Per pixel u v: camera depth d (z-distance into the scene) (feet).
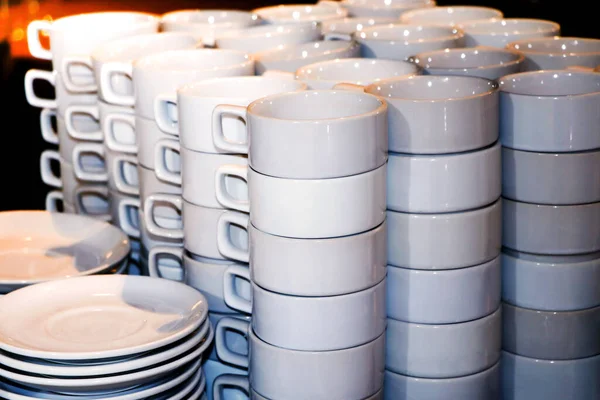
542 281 3.50
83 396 3.09
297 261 2.91
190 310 3.35
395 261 3.22
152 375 3.03
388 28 4.80
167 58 3.98
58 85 4.65
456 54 4.09
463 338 3.28
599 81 3.53
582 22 7.18
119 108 4.08
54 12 7.84
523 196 3.40
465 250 3.18
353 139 2.80
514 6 7.48
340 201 2.85
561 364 3.60
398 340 3.32
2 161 6.05
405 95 3.41
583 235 3.42
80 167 4.51
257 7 8.34
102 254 4.07
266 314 3.05
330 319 2.98
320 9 5.77
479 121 3.07
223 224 3.33
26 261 4.03
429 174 3.07
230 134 3.27
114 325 3.31
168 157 3.70
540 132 3.29
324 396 3.06
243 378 3.54
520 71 3.86
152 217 3.82
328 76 3.84
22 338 3.19
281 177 2.84
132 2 8.20
